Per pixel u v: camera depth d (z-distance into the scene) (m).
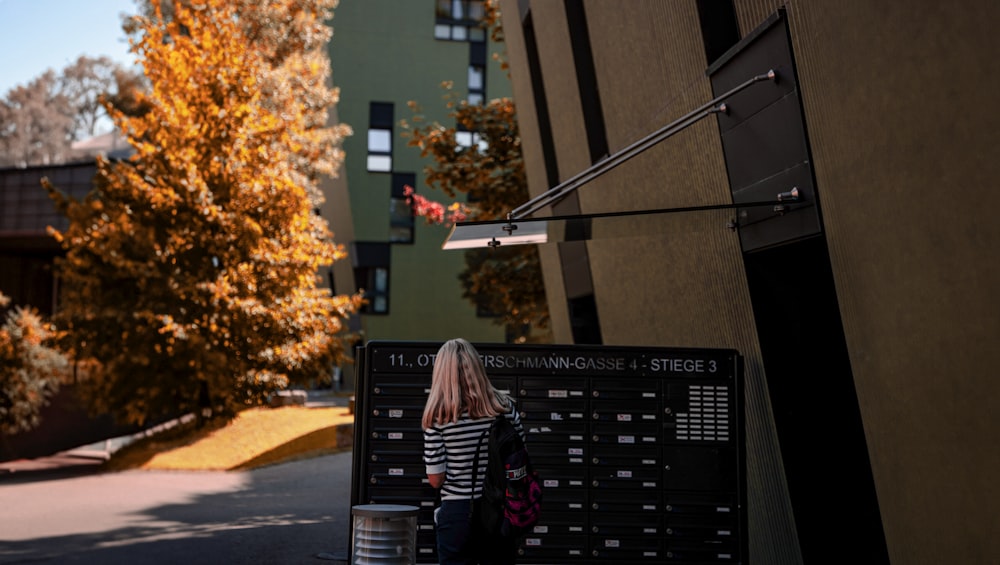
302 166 35.91
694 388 7.63
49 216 43.19
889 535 5.86
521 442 5.59
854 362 6.11
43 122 100.31
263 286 25.14
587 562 7.49
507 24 19.03
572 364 7.59
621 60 10.84
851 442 7.99
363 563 6.09
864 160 5.64
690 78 8.64
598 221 7.54
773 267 7.97
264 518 14.11
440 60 49.44
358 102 48.66
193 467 22.53
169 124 24.86
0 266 51.25
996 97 4.35
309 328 25.50
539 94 17.19
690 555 7.54
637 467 7.55
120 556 10.85
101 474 22.17
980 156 4.51
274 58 36.03
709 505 7.56
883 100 5.34
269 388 24.97
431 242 49.19
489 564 5.61
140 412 24.56
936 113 4.84
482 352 7.57
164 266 24.48
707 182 8.48
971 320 4.73
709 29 8.13
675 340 10.23
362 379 7.54
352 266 49.06
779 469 8.09
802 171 6.54
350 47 48.69
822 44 6.03
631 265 11.62
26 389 30.16
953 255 4.83
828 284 7.99
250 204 25.28
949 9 4.63
